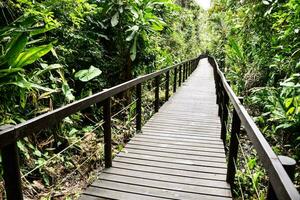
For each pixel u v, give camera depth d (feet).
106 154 9.19
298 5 10.09
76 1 12.76
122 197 7.48
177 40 41.37
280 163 3.11
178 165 9.58
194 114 17.39
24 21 9.03
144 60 20.07
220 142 12.05
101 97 8.01
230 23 24.91
